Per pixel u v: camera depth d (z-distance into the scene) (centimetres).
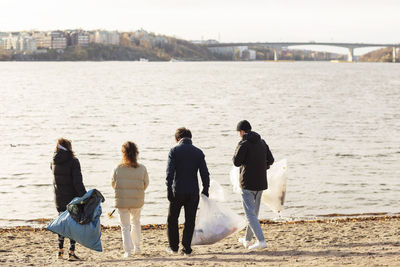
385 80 19438
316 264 1167
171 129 5922
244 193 1336
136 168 1297
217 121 6756
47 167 3588
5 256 1376
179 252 1360
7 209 2400
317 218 2192
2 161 3828
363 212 2342
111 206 2438
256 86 15262
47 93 12194
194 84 16212
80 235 1244
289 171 3422
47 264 1240
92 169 3519
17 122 6575
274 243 1516
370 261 1183
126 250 1325
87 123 6500
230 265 1183
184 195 1294
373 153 4212
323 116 7350
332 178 3177
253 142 1315
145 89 13750
